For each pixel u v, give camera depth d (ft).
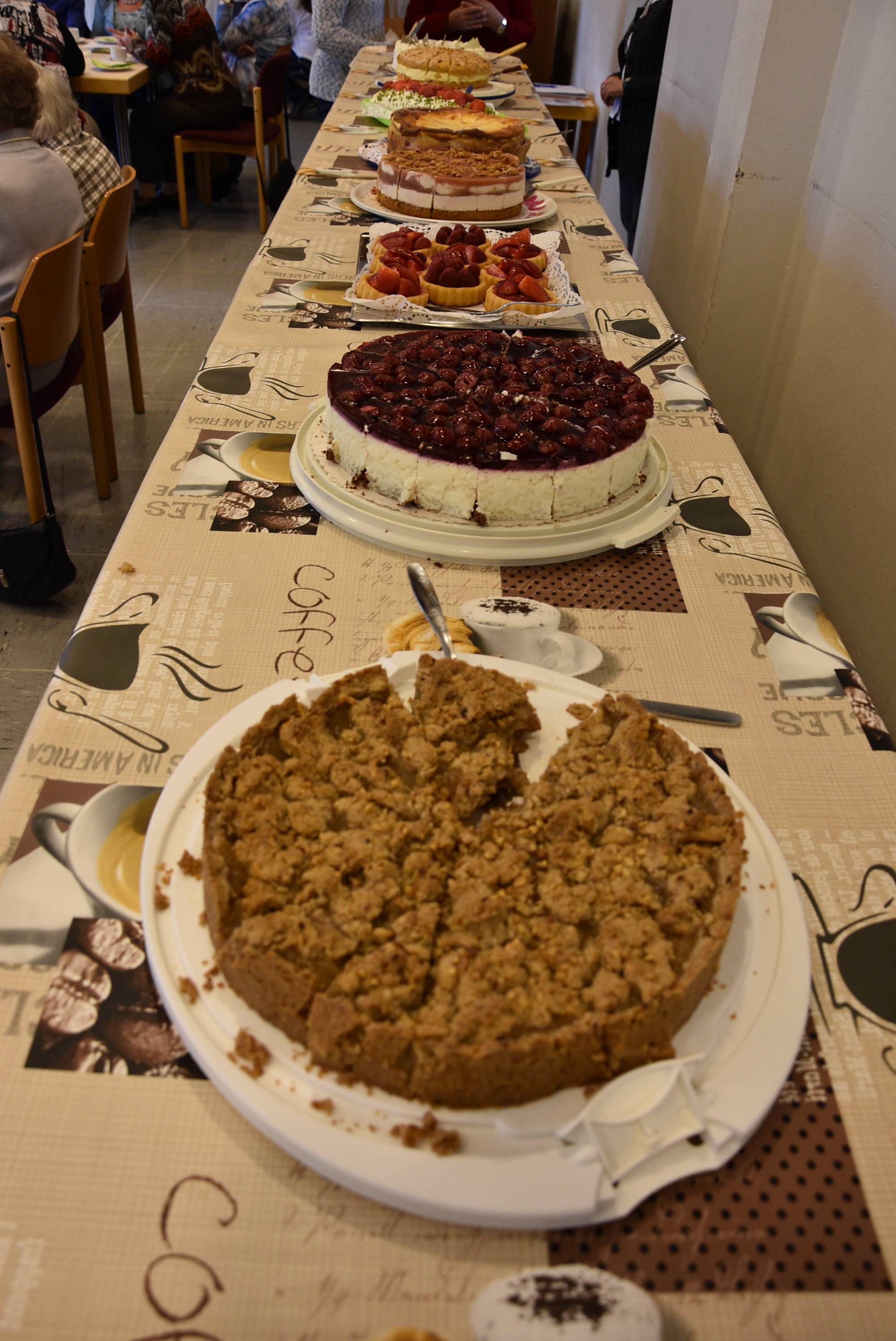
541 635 3.38
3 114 6.59
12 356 6.44
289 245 6.82
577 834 2.45
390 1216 1.90
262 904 2.19
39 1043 2.14
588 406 4.06
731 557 3.94
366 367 4.33
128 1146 1.98
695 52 9.36
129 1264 1.81
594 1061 1.97
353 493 3.96
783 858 2.56
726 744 3.03
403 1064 1.95
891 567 5.65
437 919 2.21
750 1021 2.15
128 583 3.54
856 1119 2.10
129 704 3.02
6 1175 1.93
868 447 6.06
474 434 3.79
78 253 6.81
